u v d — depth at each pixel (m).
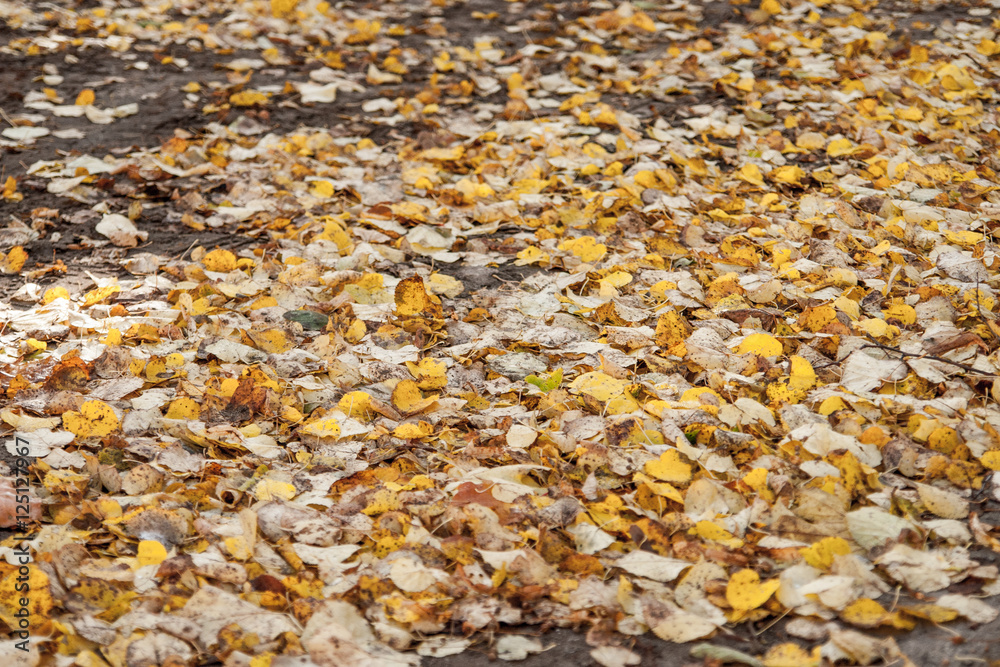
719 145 4.25
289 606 1.66
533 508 1.89
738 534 1.83
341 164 4.11
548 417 2.30
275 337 2.64
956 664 1.50
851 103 4.56
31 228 3.49
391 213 3.50
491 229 3.51
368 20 6.26
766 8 5.98
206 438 2.15
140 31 5.85
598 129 4.42
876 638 1.57
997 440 2.05
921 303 2.67
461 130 4.50
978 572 1.68
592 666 1.56
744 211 3.55
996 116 4.36
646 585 1.71
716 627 1.62
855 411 2.22
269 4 6.50
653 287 2.91
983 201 3.46
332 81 5.17
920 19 5.84
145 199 3.81
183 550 1.84
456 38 5.92
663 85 4.96
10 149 4.16
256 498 1.96
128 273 3.21
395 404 2.34
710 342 2.53
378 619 1.64
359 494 1.95
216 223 3.60
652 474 1.99
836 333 2.54
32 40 5.51
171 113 4.64
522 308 2.89
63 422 2.19
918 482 1.97
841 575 1.68
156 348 2.64
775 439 2.16
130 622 1.59
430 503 1.91
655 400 2.26
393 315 2.84
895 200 3.46
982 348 2.42
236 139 4.39
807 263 2.97
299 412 2.31
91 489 2.04
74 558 1.76
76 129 4.42
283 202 3.70
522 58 5.46
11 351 2.62
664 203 3.55
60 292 2.95
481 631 1.63
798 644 1.59
